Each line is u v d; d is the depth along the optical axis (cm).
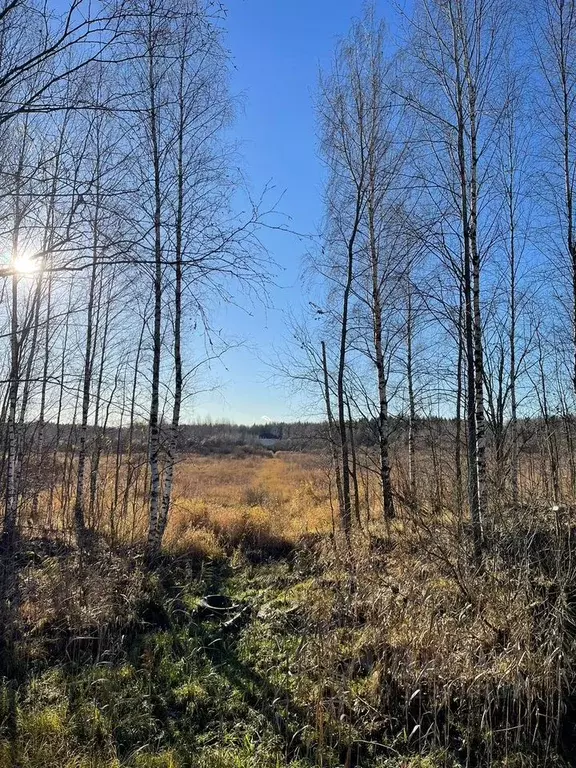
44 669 645
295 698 575
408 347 1544
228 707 577
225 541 1195
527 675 515
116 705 573
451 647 571
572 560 643
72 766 482
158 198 990
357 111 1202
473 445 920
